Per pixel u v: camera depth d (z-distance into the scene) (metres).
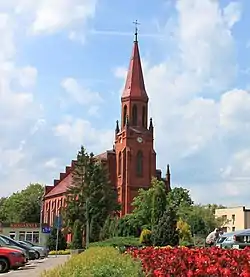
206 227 99.06
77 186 87.94
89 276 9.57
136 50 109.75
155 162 103.81
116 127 107.19
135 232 79.75
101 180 87.75
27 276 27.97
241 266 13.08
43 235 84.06
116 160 105.25
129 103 105.62
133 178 101.69
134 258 15.51
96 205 84.88
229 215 119.62
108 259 12.20
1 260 31.50
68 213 84.69
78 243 81.31
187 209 99.12
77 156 89.75
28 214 139.25
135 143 103.00
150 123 105.69
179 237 58.38
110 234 77.12
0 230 83.06
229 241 43.44
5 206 144.38
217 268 12.56
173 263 13.45
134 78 107.69
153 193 80.44
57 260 46.88
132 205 91.81
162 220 54.97
